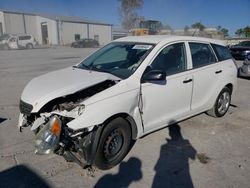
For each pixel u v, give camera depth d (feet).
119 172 11.37
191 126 16.58
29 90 11.87
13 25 161.99
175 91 13.78
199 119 17.89
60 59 62.08
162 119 13.61
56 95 10.71
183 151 13.30
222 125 16.97
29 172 11.17
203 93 15.94
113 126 11.23
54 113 10.72
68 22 170.60
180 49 14.58
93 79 11.77
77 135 10.44
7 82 30.37
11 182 10.48
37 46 132.16
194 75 14.88
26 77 34.14
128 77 12.11
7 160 12.05
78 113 10.27
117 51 14.69
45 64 50.34
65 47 135.33
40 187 10.22
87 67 14.49
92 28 184.24
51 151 10.25
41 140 10.47
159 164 12.06
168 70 13.66
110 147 11.46
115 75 12.57
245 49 59.31
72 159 10.98
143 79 12.33
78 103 10.59
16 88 27.02
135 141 14.17
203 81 15.56
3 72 38.58
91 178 10.87
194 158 12.66
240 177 11.16
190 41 15.30
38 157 12.37
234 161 12.46
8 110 19.33
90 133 10.64
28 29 169.68
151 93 12.57
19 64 49.96
